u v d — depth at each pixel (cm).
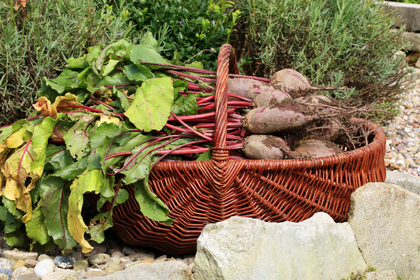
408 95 474
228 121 210
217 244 159
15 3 224
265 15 323
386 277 179
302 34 330
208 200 179
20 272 178
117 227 198
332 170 189
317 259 176
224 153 173
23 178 181
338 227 187
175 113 202
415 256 198
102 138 180
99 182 173
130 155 180
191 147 194
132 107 184
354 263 188
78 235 174
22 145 189
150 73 205
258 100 208
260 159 192
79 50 243
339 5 343
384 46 355
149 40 234
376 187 194
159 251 214
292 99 203
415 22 557
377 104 359
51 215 181
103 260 195
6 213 193
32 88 222
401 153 346
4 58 215
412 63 557
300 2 336
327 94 324
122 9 297
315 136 214
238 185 178
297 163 179
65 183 184
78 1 257
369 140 232
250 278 158
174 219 184
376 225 194
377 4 359
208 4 305
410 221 197
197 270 162
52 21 237
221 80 179
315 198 191
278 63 332
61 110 193
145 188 175
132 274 163
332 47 330
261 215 188
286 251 169
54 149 188
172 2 294
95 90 201
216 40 315
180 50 299
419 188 276
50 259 186
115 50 214
